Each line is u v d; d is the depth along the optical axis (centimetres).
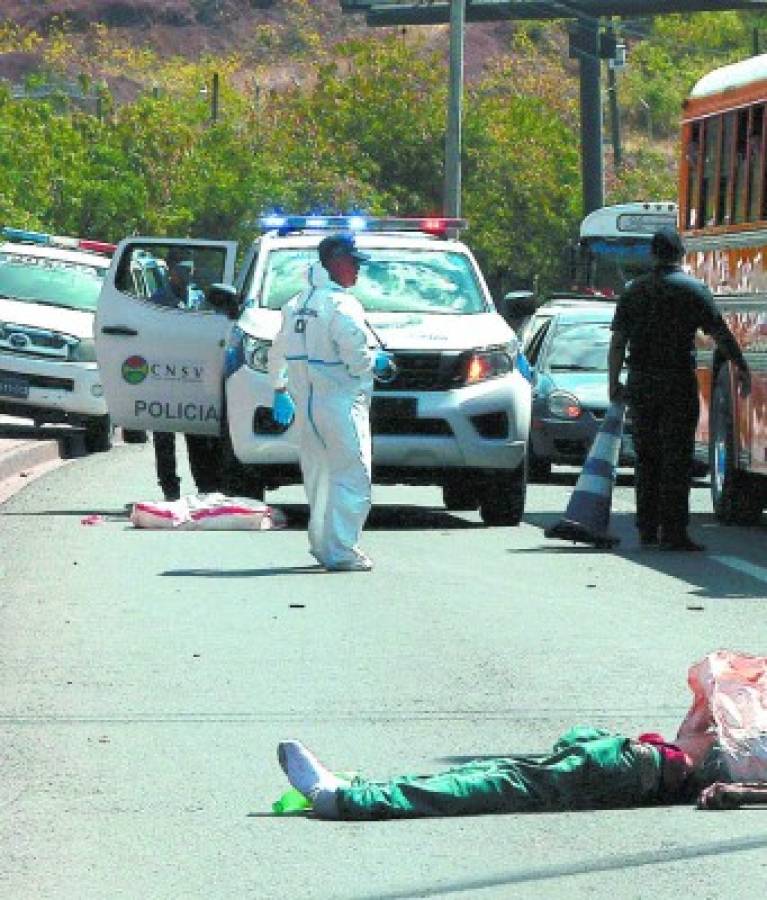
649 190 13625
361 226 3409
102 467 4362
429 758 1573
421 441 3081
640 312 2878
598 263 6731
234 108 12719
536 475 4247
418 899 1222
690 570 2672
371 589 2444
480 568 2661
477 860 1299
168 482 3394
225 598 2361
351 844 1335
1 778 1512
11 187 8562
